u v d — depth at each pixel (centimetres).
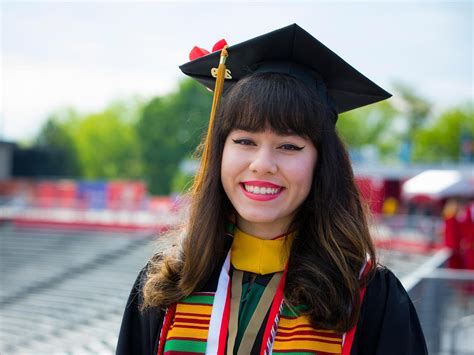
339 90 211
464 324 554
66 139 5588
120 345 206
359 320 185
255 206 185
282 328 181
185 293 190
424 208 2331
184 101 5222
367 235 194
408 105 5391
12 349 985
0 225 2373
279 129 180
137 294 210
